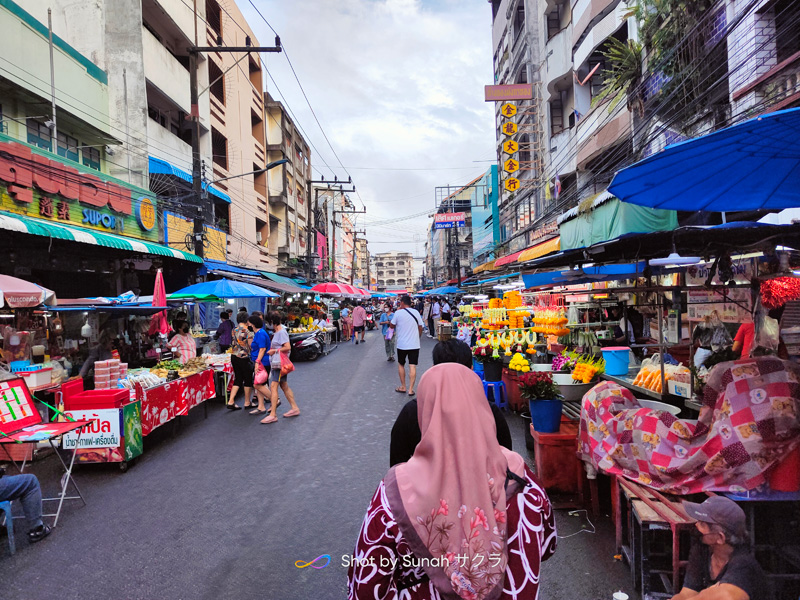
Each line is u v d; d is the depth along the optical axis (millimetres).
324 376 12273
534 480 1444
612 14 15883
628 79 12391
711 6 9148
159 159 16391
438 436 1288
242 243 25094
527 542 1308
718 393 3055
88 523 4207
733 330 4488
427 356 15562
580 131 17766
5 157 8867
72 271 11477
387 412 8086
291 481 5129
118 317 10836
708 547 2404
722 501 2389
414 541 1222
